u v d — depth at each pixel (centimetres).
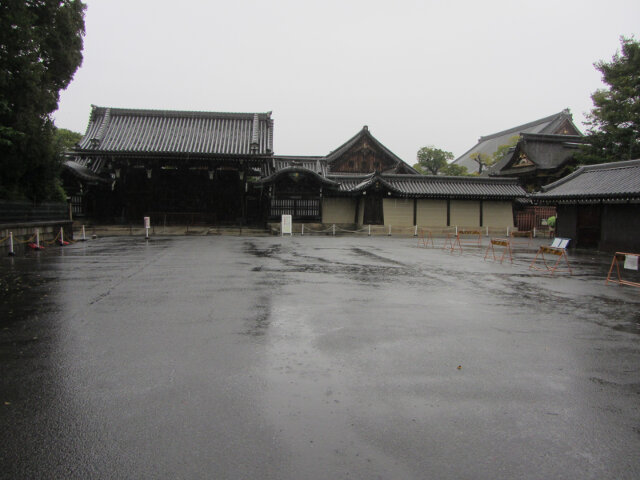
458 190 3872
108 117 3875
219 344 607
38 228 2042
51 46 1823
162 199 3812
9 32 1540
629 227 2128
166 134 3853
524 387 479
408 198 3847
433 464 332
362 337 653
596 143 3716
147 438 361
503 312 838
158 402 426
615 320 789
